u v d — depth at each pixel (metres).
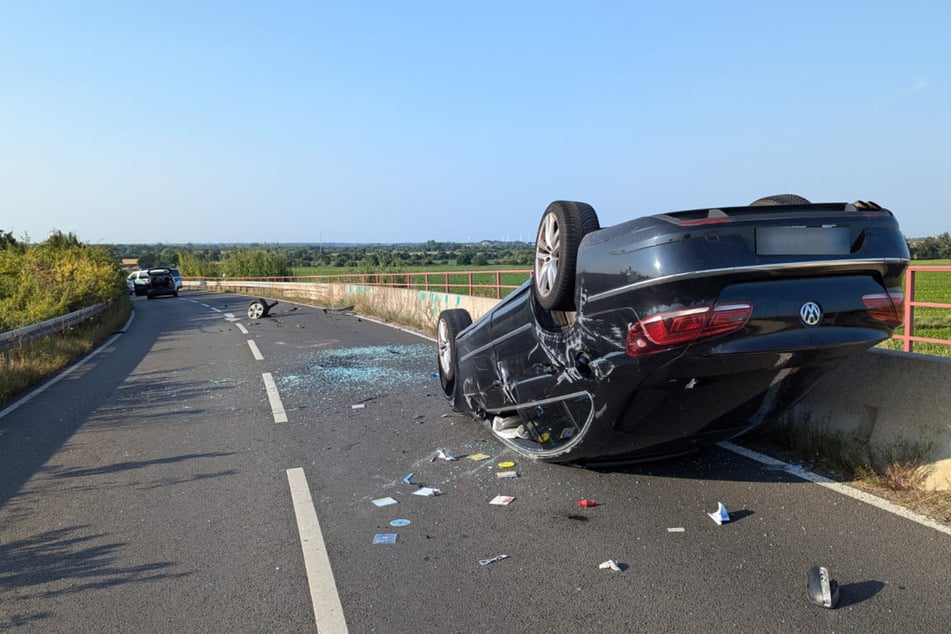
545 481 5.36
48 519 5.03
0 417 8.84
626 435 4.64
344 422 7.67
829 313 3.87
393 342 15.00
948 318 12.82
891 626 3.12
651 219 3.99
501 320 5.92
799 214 3.90
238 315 26.06
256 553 4.26
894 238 4.04
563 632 3.20
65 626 3.46
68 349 15.49
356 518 4.79
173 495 5.46
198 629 3.38
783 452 5.64
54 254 30.31
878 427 5.04
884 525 4.16
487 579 3.78
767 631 3.12
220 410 8.63
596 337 4.32
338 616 3.45
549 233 5.02
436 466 5.92
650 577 3.70
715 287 3.75
